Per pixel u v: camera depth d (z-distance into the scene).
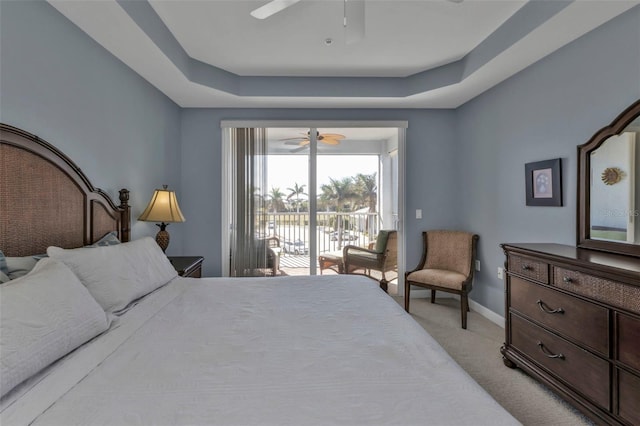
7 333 0.91
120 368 1.02
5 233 1.51
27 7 1.67
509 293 2.24
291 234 3.97
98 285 1.48
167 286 2.02
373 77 3.46
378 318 1.47
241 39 2.67
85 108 2.11
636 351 1.39
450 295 3.96
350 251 4.01
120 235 2.43
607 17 1.95
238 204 3.87
